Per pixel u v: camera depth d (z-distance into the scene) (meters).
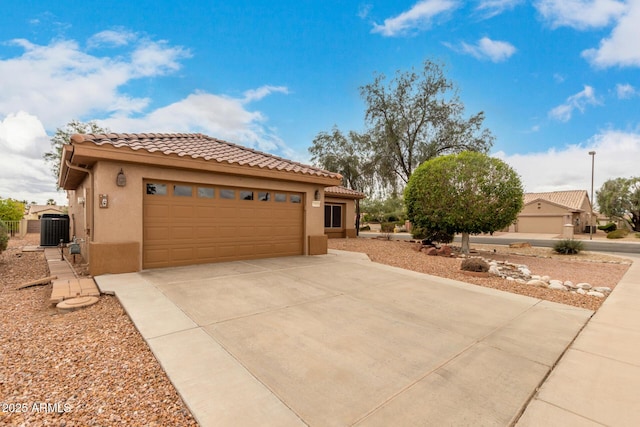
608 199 33.75
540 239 26.45
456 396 2.80
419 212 13.73
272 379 2.97
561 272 10.12
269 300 5.48
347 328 4.36
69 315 4.61
